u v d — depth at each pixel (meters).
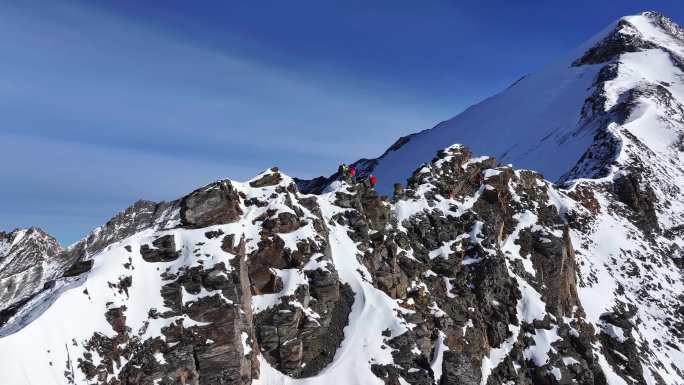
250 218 42.19
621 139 110.25
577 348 49.03
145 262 37.31
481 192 59.09
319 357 38.16
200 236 38.75
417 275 47.81
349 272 43.19
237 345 34.25
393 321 39.97
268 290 39.47
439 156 61.56
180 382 32.50
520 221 58.38
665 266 77.75
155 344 33.31
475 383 40.44
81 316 32.12
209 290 35.88
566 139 143.62
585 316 55.12
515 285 50.72
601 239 76.69
